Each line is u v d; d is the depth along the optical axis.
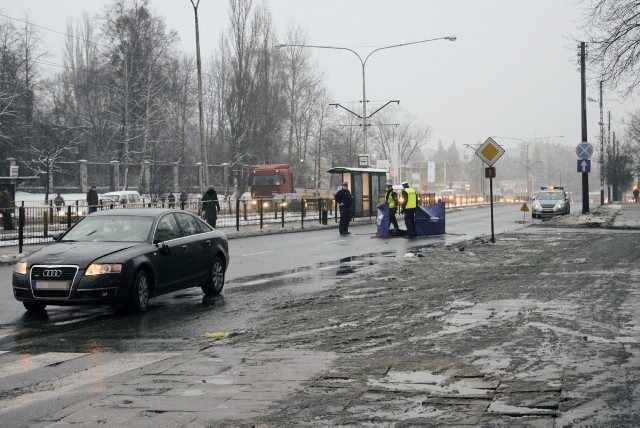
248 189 71.19
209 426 5.72
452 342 8.75
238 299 13.45
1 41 62.00
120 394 6.77
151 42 62.59
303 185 86.69
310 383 6.99
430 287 14.14
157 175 51.16
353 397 6.45
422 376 7.14
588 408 5.89
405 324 10.10
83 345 9.47
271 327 10.29
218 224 35.56
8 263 21.22
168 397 6.61
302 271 17.89
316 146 95.31
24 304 12.07
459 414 5.85
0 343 9.69
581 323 9.75
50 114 70.56
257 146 62.28
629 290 12.95
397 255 21.67
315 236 31.78
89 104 72.06
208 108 88.19
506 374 7.09
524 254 20.84
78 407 6.38
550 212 44.88
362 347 8.66
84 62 82.69
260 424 5.73
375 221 45.28
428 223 30.44
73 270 11.40
